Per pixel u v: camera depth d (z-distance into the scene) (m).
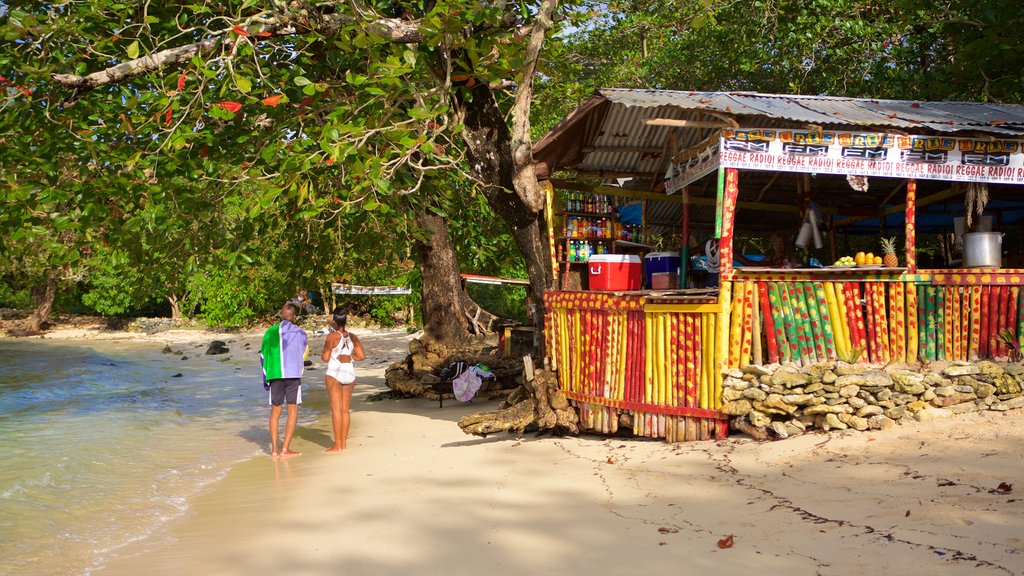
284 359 9.04
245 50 8.22
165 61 8.31
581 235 9.77
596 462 7.11
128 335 37.75
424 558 4.92
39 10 8.53
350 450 9.11
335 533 5.62
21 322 41.44
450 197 10.59
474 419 8.64
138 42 8.62
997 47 11.99
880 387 6.98
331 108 9.01
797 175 9.82
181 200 8.26
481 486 6.56
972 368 7.09
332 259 13.51
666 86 21.02
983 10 12.01
